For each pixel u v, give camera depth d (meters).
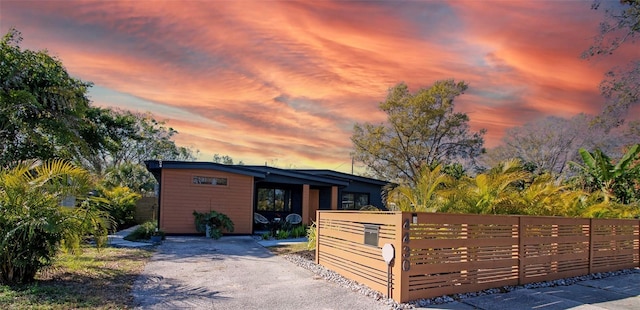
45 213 5.41
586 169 13.19
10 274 5.46
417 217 5.30
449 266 5.57
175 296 5.33
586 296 5.89
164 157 28.62
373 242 5.91
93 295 5.17
